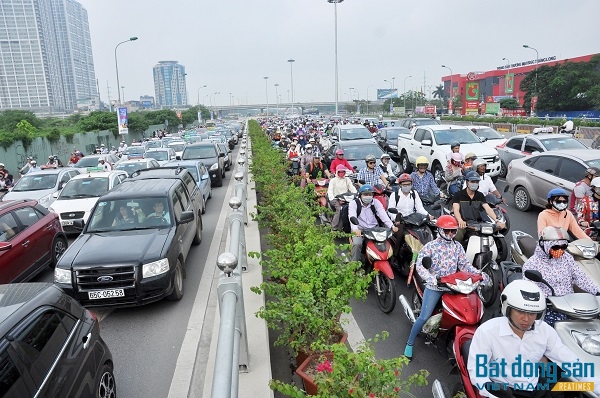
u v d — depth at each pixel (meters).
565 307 4.26
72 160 24.38
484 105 73.44
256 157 17.66
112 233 7.32
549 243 4.67
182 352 5.50
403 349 5.40
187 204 9.17
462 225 6.86
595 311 4.21
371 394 2.97
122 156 24.50
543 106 58.22
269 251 5.72
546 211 6.37
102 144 42.25
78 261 6.36
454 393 4.19
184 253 7.71
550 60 75.19
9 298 3.74
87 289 6.27
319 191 11.33
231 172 23.25
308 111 185.62
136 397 4.64
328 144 20.28
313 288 4.61
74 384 3.61
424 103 109.81
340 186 10.12
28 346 3.34
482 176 8.98
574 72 55.75
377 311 6.48
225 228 11.54
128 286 6.29
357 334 5.78
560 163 10.93
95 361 4.06
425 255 5.19
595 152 10.88
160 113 74.75
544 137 14.80
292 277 4.87
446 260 5.14
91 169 14.71
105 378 4.23
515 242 6.67
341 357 3.19
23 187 13.95
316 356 4.25
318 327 4.27
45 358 3.44
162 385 4.84
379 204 7.21
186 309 6.72
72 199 11.55
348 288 4.76
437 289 4.99
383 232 6.54
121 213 7.68
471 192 7.12
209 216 13.03
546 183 11.04
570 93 55.34
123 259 6.38
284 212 7.91
